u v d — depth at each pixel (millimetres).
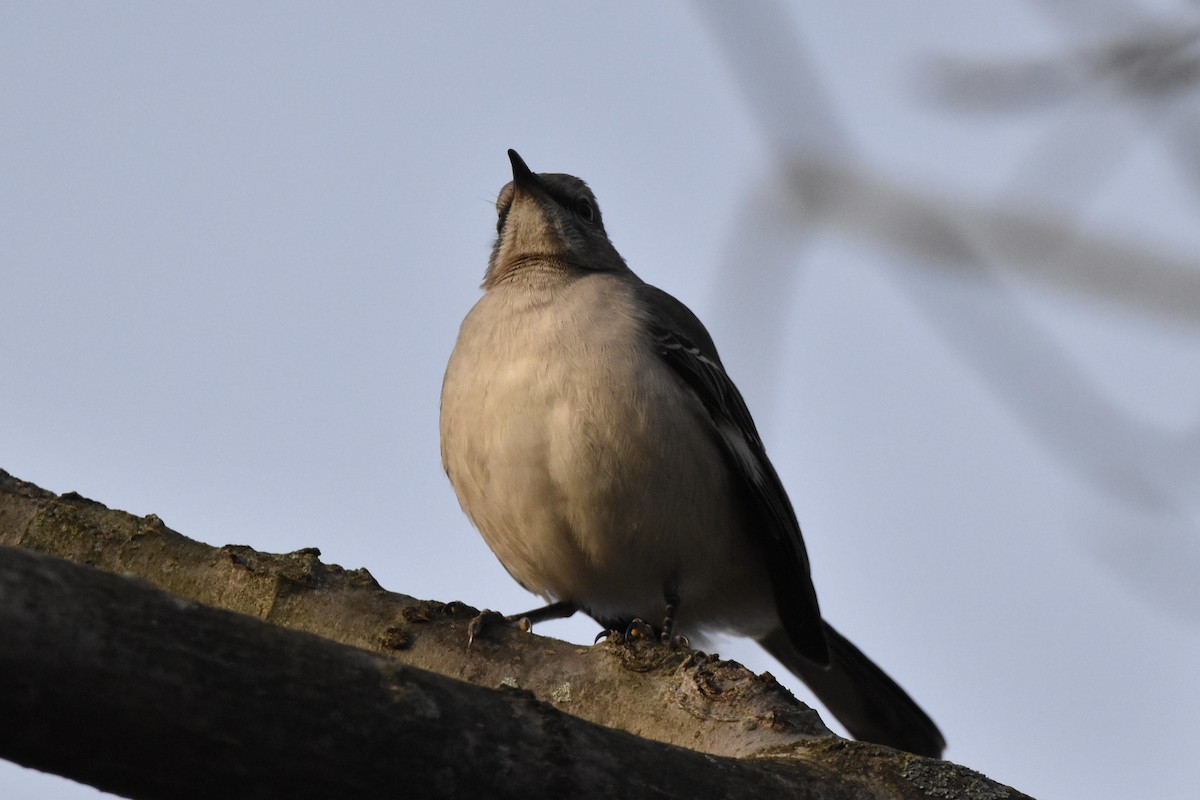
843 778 6344
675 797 5488
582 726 5441
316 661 4922
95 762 4543
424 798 4953
